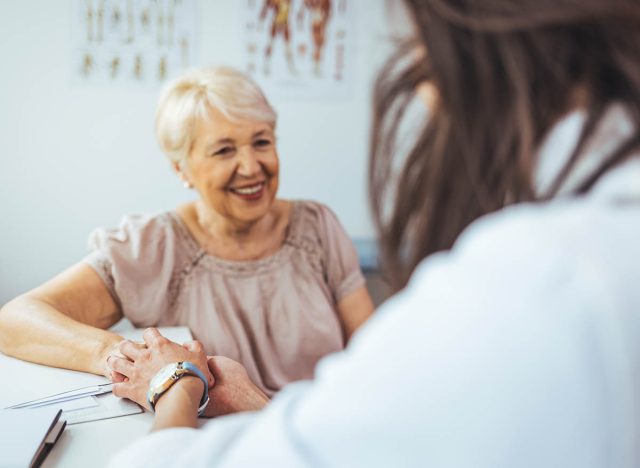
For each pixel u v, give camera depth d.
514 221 0.41
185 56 3.52
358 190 3.77
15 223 3.51
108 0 3.41
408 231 0.49
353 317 1.69
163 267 1.53
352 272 1.71
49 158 3.49
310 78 3.65
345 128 3.72
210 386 1.09
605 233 0.38
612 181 0.40
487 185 0.44
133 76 3.49
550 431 0.34
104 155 3.53
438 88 0.45
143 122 3.53
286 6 3.56
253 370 1.54
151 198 3.60
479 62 0.43
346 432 0.38
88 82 3.46
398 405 0.37
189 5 3.48
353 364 0.40
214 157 1.48
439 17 0.44
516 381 0.35
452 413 0.35
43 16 3.38
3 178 3.46
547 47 0.41
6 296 3.55
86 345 1.24
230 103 1.46
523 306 0.36
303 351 1.59
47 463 0.91
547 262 0.37
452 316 0.37
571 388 0.34
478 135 0.44
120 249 1.50
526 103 0.42
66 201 3.53
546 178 0.43
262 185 1.53
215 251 1.58
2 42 3.36
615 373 0.34
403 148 0.50
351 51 3.64
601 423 0.34
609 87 0.42
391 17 0.49
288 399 0.43
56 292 1.42
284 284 1.61
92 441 0.97
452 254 0.43
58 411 1.00
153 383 0.97
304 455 0.39
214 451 0.48
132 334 1.44
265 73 3.61
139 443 0.57
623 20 0.40
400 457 0.36
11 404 1.08
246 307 1.57
